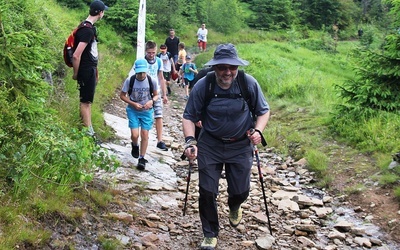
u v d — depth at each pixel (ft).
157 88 22.97
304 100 39.14
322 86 44.65
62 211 14.56
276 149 28.66
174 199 20.01
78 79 23.04
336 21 142.72
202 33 87.56
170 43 60.23
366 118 28.78
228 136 14.87
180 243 15.89
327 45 108.37
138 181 20.90
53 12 47.29
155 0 91.66
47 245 13.12
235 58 14.15
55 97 25.90
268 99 42.16
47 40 29.32
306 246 16.46
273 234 17.28
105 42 60.34
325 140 28.22
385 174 21.70
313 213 19.62
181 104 45.37
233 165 15.28
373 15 151.64
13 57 15.30
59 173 15.85
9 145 14.34
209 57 72.49
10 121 14.56
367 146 25.54
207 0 114.62
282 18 128.57
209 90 14.64
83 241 14.19
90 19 22.63
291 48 94.53
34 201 14.14
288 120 34.06
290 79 46.88
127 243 14.98
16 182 13.79
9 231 12.40
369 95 29.94
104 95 37.86
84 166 17.33
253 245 16.16
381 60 30.53
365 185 21.39
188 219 17.97
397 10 31.14
